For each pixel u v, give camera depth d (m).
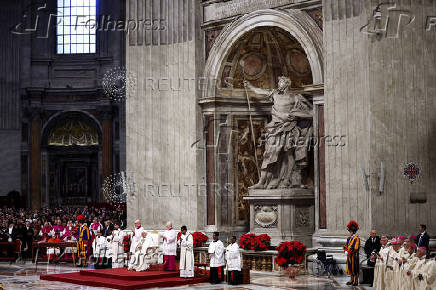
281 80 21.36
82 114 43.91
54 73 44.28
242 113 23.02
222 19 22.59
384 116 18.17
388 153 18.11
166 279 17.61
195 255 21.64
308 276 18.47
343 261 18.38
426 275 12.21
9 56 44.16
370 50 18.30
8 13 44.16
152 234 19.17
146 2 24.28
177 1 23.61
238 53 22.72
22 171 43.91
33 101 43.84
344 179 18.92
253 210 21.55
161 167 23.66
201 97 22.95
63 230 25.33
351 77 18.95
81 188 44.03
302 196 20.94
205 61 23.08
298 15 20.62
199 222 22.70
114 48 43.47
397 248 14.08
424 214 17.95
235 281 17.14
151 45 24.09
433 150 18.06
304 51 21.83
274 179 21.44
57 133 44.69
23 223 26.23
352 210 18.72
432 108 18.12
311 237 21.05
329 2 19.48
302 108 21.27
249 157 23.12
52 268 22.14
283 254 18.25
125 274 17.98
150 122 23.95
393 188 18.03
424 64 18.20
